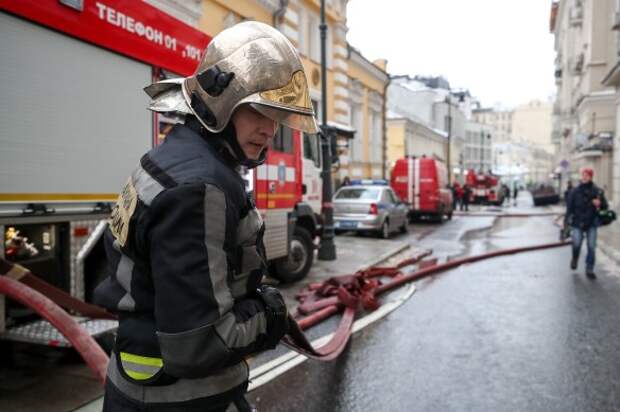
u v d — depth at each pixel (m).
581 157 33.72
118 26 4.60
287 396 4.11
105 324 4.36
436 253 13.36
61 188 4.12
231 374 1.50
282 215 7.97
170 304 1.28
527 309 7.09
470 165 81.94
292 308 6.91
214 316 1.30
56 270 4.34
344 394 4.18
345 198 16.59
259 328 1.46
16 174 3.75
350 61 24.03
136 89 4.88
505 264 11.39
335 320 6.45
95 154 4.44
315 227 9.27
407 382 4.44
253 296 1.56
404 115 43.09
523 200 63.66
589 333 5.93
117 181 4.69
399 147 39.97
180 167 1.40
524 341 5.61
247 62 1.47
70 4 4.09
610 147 28.62
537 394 4.21
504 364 4.89
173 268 1.28
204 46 5.94
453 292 8.27
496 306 7.27
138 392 1.44
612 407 3.97
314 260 11.23
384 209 16.33
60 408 3.68
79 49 4.25
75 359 4.61
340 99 22.19
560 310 7.04
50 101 4.00
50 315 3.66
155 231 1.33
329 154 11.19
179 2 12.58
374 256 11.83
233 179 1.46
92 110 4.39
